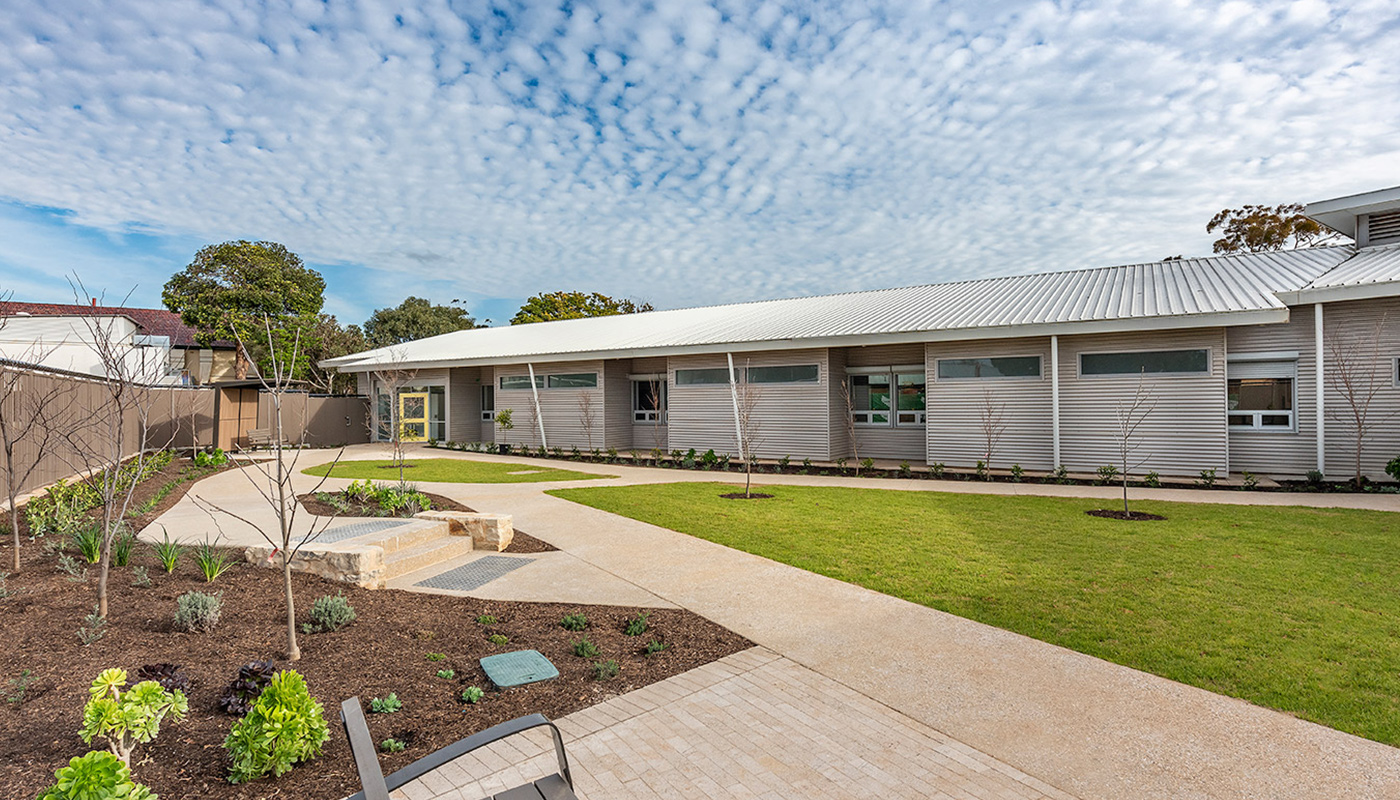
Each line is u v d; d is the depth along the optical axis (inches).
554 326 1104.8
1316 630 192.2
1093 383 533.0
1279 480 474.3
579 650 185.8
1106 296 565.9
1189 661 173.8
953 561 277.4
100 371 895.7
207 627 185.9
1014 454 564.4
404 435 1018.1
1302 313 493.7
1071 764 126.9
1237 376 521.3
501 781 121.6
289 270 1315.2
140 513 364.8
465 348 970.7
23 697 144.2
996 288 710.5
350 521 336.5
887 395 681.6
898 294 795.4
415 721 145.0
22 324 894.4
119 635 179.9
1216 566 261.7
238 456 770.8
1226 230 1248.8
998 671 171.0
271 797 114.3
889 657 181.5
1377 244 550.0
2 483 355.6
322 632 196.1
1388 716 142.8
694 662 180.4
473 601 236.8
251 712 121.8
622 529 354.0
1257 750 130.8
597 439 819.4
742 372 701.9
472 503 439.5
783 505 421.7
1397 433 460.8
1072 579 249.1
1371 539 300.5
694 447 737.0
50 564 242.2
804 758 130.1
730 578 260.2
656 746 135.0
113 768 93.4
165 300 1213.1
